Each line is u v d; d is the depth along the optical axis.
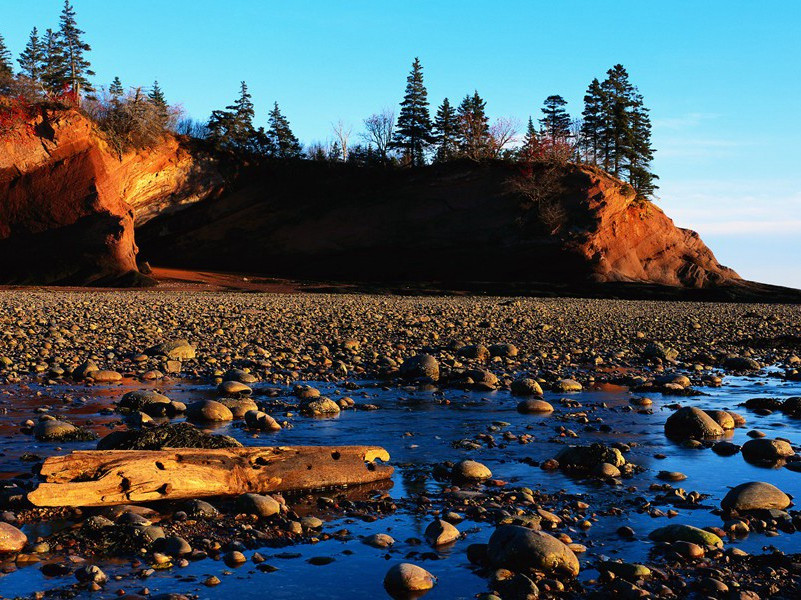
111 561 5.21
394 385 13.77
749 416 11.31
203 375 14.34
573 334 24.64
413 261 77.31
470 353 17.72
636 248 79.44
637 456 8.66
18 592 4.62
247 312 30.03
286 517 6.21
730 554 5.43
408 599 4.66
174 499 6.54
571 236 73.94
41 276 57.00
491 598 4.62
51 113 60.84
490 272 75.56
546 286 67.25
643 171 90.00
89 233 59.09
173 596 4.55
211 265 79.81
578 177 75.88
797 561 5.32
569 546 5.51
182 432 7.40
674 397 13.06
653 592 4.75
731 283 80.75
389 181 82.25
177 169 78.56
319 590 4.78
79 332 20.97
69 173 60.31
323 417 10.64
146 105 74.88
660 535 5.78
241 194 82.94
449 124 92.75
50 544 5.44
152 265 78.38
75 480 6.34
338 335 22.25
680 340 23.80
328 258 79.25
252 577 4.97
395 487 7.24
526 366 16.70
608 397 12.91
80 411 10.57
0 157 58.50
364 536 5.82
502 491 7.12
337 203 81.69
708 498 6.97
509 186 76.38
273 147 88.12
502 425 10.23
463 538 5.78
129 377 13.86
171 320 25.27
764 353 20.88
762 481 7.48
